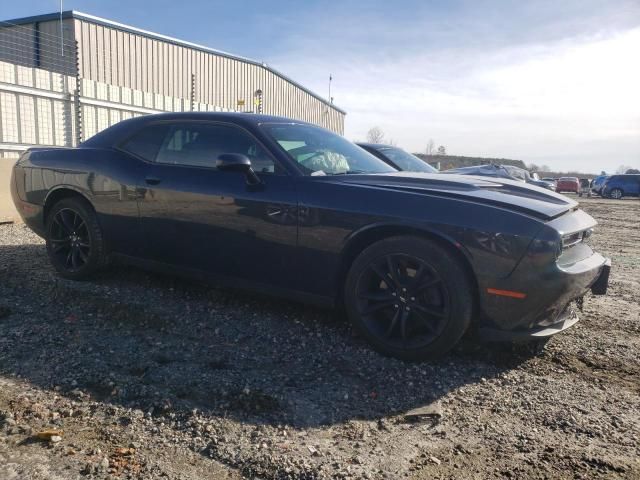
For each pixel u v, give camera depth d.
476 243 3.14
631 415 2.86
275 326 3.92
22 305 4.22
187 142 4.25
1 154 10.31
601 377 3.34
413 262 3.34
